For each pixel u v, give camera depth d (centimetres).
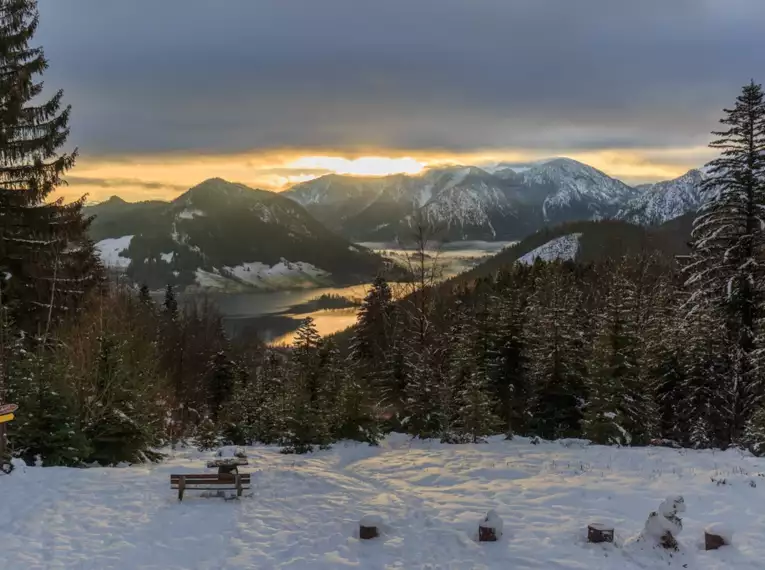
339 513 1174
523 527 1053
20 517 1095
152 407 2088
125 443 1630
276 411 2369
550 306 2814
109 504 1190
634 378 2156
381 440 2156
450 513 1154
